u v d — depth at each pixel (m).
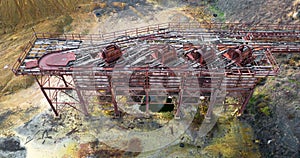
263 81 27.20
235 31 27.77
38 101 28.23
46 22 38.44
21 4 38.69
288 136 22.55
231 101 27.48
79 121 26.19
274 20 33.72
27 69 22.12
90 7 40.78
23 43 35.22
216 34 26.81
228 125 25.36
